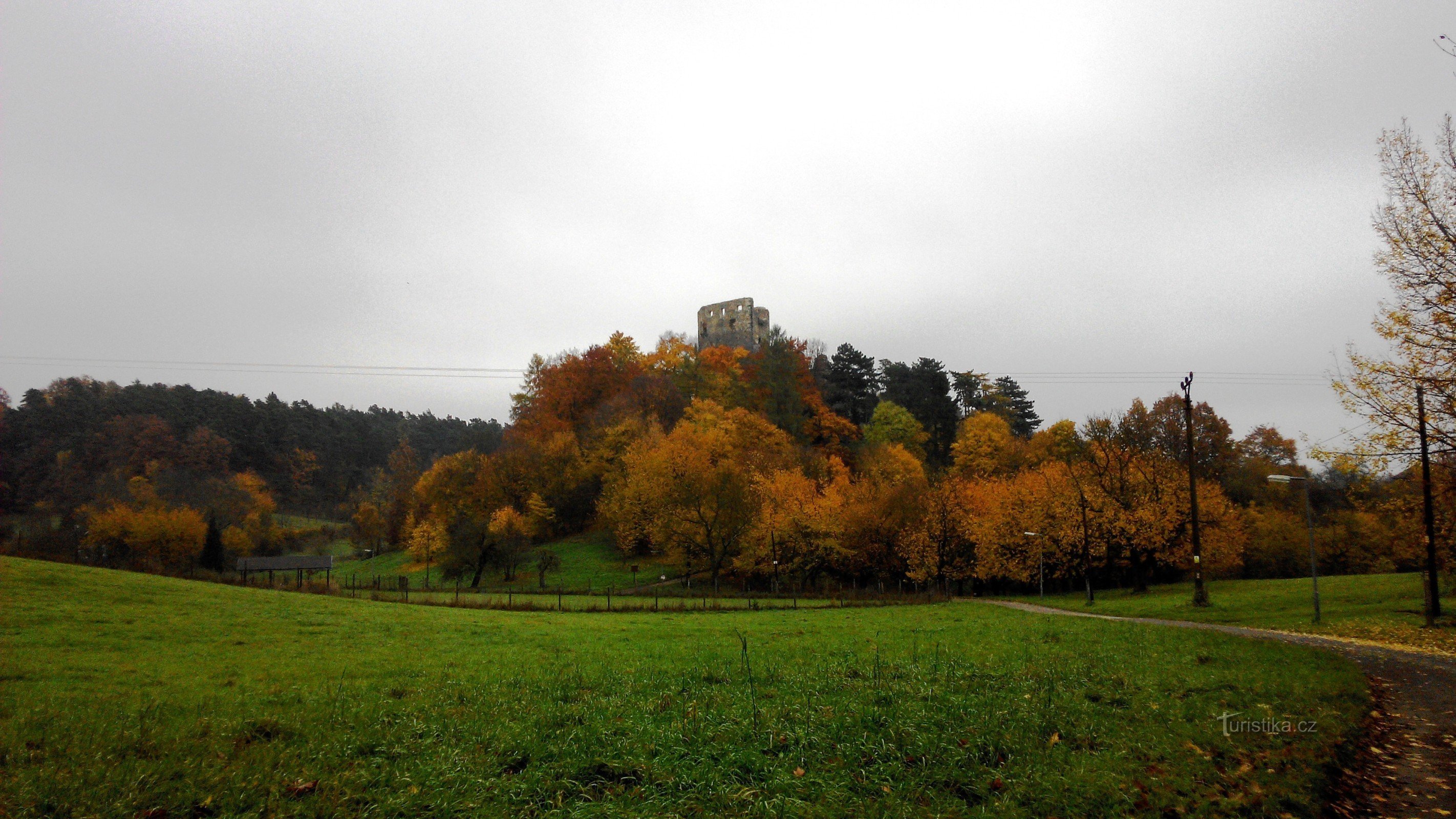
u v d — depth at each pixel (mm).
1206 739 11758
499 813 9094
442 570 77000
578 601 50281
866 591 64000
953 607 50031
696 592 63219
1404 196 28625
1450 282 27547
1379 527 62531
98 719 12695
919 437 106438
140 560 61500
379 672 19203
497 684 17031
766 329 177125
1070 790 9656
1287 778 10016
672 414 106500
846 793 9695
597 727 12523
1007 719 12930
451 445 193625
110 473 103625
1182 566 61219
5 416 121062
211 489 105250
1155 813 9000
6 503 103125
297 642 24750
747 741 11836
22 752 10484
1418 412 29266
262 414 155000
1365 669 19266
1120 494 62906
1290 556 74875
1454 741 12438
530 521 93062
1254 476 81312
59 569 36219
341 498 156625
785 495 73812
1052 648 23203
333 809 9055
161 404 145000
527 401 116812
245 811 9008
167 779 9797
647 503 77625
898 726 12461
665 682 17281
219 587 40375
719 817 9039
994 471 92625
